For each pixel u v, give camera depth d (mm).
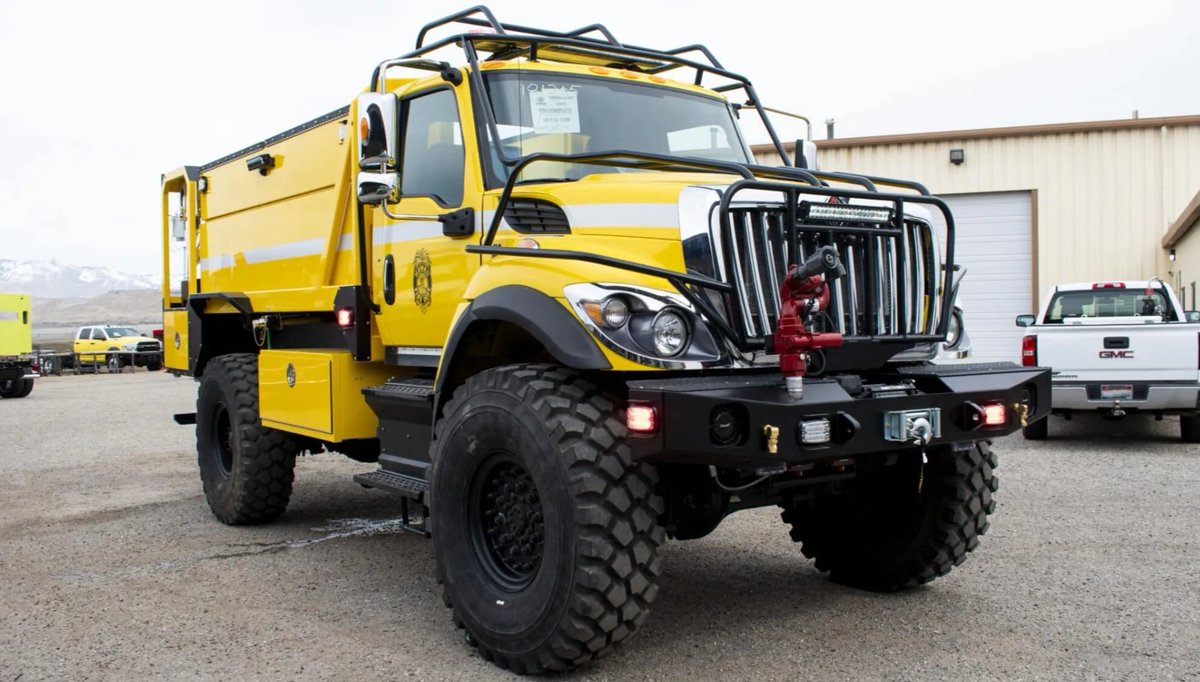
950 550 4848
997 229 19875
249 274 7234
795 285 3703
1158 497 7508
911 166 20000
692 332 3875
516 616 3996
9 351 23188
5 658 4348
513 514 4219
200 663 4242
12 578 5707
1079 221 19531
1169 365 10219
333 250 5992
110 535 6867
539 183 4664
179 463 10539
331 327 6293
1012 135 19625
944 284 4539
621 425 3859
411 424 5195
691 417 3555
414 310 5289
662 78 5672
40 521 7414
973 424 4145
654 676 3955
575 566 3738
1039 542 6105
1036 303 19641
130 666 4219
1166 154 19156
